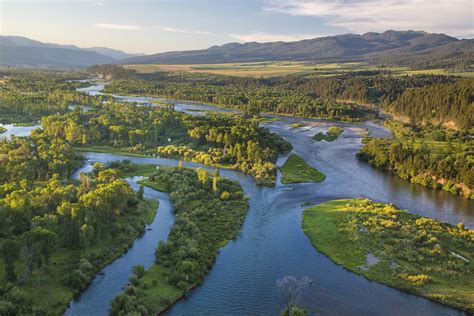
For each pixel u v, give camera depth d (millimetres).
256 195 172000
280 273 110625
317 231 136000
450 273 108312
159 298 96000
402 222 139875
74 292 97062
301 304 96875
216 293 100750
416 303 98375
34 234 99875
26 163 175500
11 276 96750
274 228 139125
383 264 114188
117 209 134750
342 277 109250
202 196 164000
